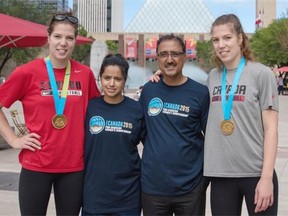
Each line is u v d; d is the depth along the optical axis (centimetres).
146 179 366
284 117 2153
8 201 622
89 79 377
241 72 342
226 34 344
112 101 374
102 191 369
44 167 352
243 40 351
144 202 370
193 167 362
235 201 348
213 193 355
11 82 354
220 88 348
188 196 359
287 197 648
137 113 374
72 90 360
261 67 339
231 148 338
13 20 970
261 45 5384
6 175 789
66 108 355
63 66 363
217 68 359
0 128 364
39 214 358
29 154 356
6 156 995
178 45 361
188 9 11250
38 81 354
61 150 353
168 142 357
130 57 8800
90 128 369
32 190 354
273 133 330
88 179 370
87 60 6166
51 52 360
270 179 328
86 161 371
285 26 4753
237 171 338
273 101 331
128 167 373
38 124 352
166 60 360
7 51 3047
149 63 8562
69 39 358
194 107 358
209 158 349
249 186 339
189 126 360
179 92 363
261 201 328
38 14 3322
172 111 360
